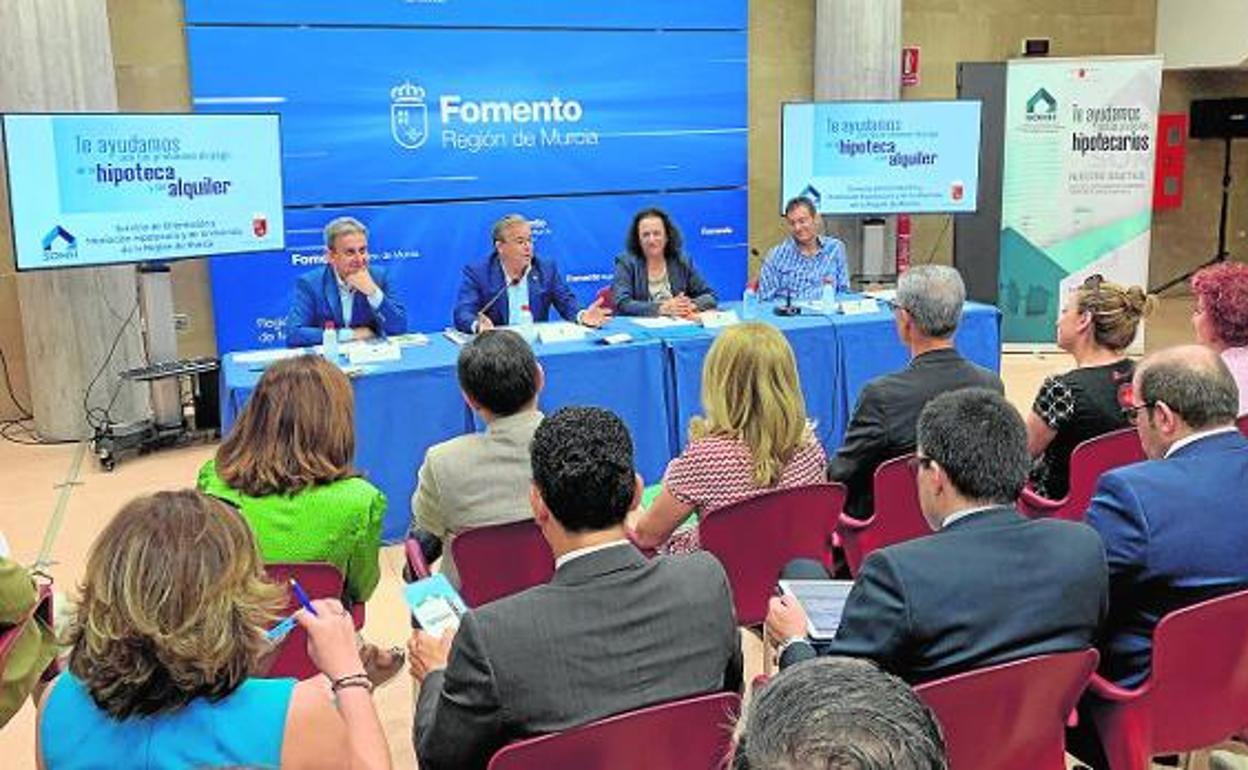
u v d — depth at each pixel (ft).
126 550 4.47
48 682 7.00
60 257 16.63
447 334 15.85
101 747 4.45
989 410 6.03
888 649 5.66
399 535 14.02
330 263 15.76
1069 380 9.98
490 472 8.76
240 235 18.26
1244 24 27.53
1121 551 6.66
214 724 4.48
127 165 16.99
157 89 20.21
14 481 17.07
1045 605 5.75
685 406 15.33
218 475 7.91
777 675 2.64
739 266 25.50
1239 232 31.83
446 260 22.61
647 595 5.34
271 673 6.92
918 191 22.33
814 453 9.03
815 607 6.89
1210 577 6.61
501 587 8.55
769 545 8.55
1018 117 23.73
